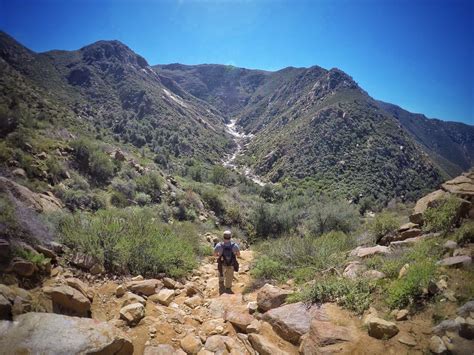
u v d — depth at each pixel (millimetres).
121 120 107000
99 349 2684
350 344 2926
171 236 7672
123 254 5551
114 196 16719
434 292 3244
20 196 7160
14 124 19172
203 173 61062
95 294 4340
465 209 5289
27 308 3229
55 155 17562
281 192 55094
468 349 2479
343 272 4770
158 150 81938
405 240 5438
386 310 3383
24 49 118750
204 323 3855
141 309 3867
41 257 4316
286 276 5621
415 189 79375
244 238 18562
